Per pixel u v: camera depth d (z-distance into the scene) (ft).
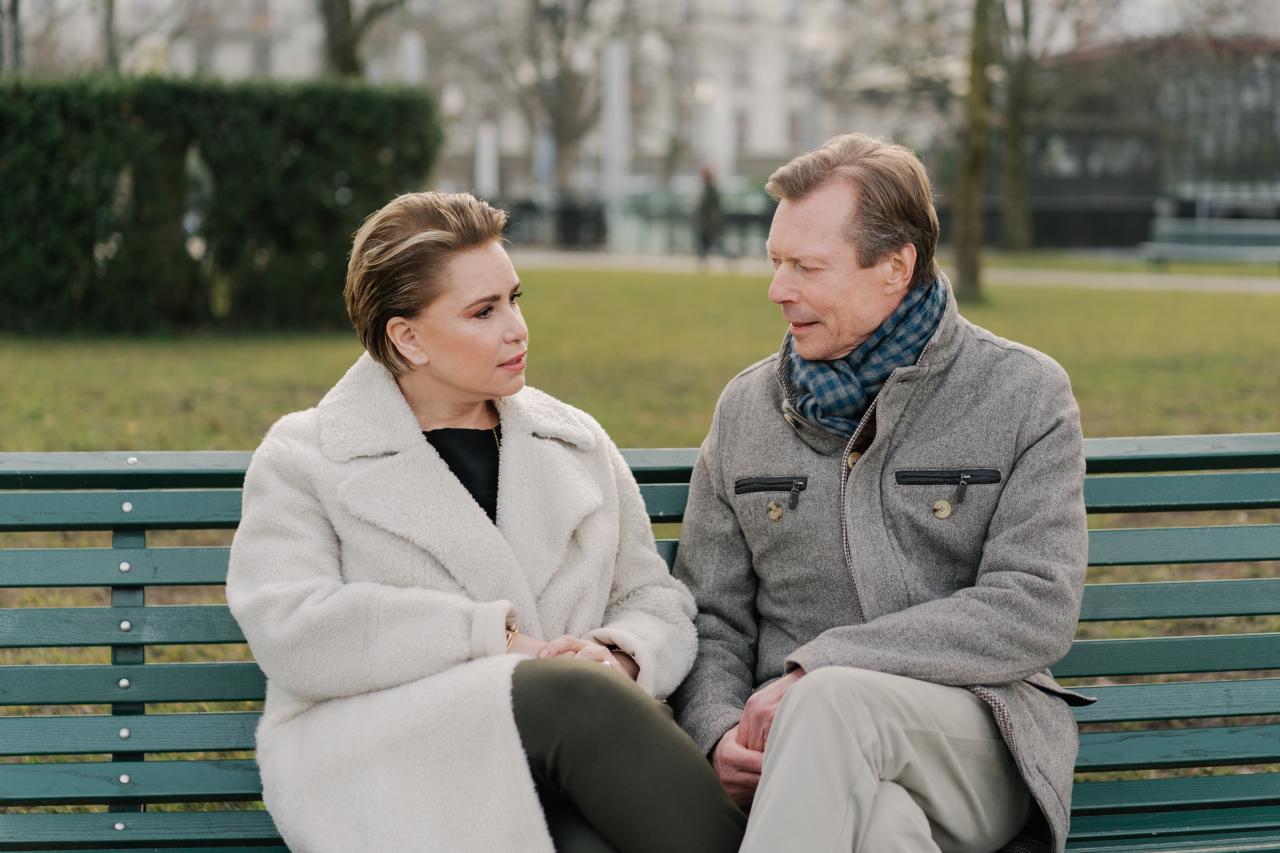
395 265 8.34
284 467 8.44
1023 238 104.73
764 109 218.18
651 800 7.44
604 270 83.97
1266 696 9.49
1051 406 8.75
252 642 8.03
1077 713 9.36
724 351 38.65
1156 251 82.23
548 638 8.61
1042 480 8.61
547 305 54.85
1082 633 14.99
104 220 41.83
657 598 9.01
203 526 8.90
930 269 8.87
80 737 8.71
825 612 8.94
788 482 8.93
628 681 7.75
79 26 97.76
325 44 59.88
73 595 15.89
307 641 7.89
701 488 9.41
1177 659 9.48
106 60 70.49
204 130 42.24
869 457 8.73
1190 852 8.61
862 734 7.47
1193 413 27.12
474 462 8.80
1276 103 103.81
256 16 180.86
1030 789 8.11
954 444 8.73
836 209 8.55
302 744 7.98
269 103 42.55
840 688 7.52
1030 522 8.48
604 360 36.22
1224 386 30.63
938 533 8.70
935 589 8.77
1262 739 9.46
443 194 8.62
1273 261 83.51
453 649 7.86
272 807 8.00
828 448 8.95
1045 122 106.52
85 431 24.22
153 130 41.88
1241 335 41.57
